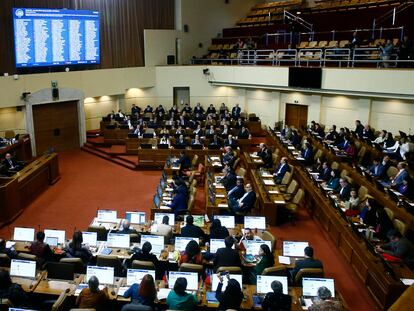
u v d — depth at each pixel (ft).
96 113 81.15
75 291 24.31
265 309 21.12
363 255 29.71
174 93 87.35
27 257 27.22
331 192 42.39
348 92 62.75
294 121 78.28
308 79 67.26
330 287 23.56
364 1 79.66
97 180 57.06
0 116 63.41
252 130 79.10
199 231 30.83
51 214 44.93
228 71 81.05
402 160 48.78
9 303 21.52
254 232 32.12
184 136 66.28
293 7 90.22
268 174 48.83
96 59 73.41
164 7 85.92
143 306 20.35
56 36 66.39
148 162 61.82
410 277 26.27
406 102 61.77
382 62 60.64
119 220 34.86
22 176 46.42
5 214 41.83
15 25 60.85
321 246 37.11
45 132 69.41
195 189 42.37
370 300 28.48
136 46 82.38
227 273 23.89
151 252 29.07
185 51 89.66
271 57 76.23
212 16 92.17
